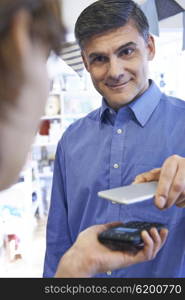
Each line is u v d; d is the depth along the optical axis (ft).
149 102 3.01
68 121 11.53
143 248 1.81
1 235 7.59
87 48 2.71
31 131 1.02
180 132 2.91
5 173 1.05
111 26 2.51
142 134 2.98
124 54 2.67
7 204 7.68
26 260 8.13
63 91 11.13
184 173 1.88
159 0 3.49
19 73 0.85
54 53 1.04
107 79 2.77
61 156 3.55
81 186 3.16
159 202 1.79
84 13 2.62
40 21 0.88
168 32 7.58
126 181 2.93
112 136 3.09
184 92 9.57
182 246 2.72
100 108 3.35
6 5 0.76
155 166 2.86
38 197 11.12
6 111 0.91
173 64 9.43
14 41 0.81
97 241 1.93
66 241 3.45
